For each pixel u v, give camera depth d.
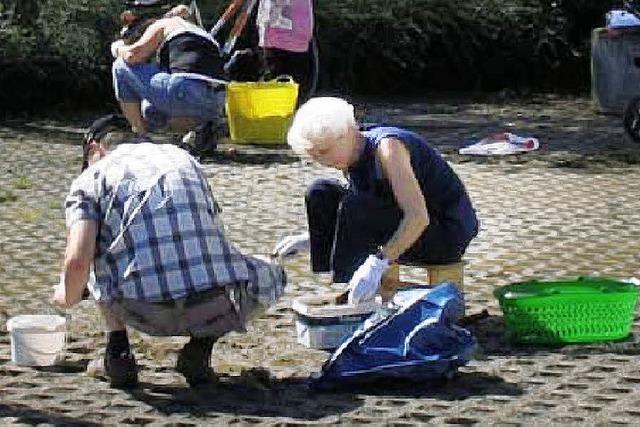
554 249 12.24
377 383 8.47
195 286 8.05
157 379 8.69
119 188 8.15
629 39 20.36
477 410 8.06
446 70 23.95
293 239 9.73
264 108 17.31
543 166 16.19
